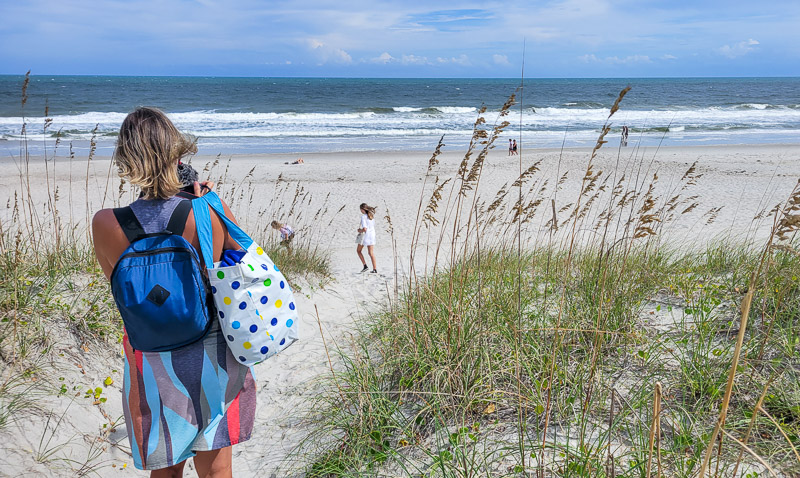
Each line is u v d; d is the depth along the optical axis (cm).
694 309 413
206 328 185
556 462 256
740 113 6000
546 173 2175
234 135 3725
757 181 2000
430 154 2894
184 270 177
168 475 205
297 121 4759
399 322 445
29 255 515
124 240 177
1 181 1811
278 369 467
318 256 970
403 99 7550
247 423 203
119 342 423
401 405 344
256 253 192
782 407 273
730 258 589
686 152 2858
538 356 345
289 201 1702
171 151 180
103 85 10169
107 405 356
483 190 1878
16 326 367
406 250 1179
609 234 1011
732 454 246
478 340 362
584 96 8375
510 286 482
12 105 5316
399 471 284
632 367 343
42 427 304
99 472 294
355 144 3388
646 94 9019
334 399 366
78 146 2873
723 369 315
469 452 281
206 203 187
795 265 423
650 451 183
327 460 299
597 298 399
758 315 378
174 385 185
